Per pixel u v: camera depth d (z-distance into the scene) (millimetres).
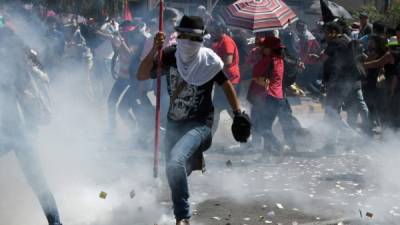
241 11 17297
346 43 14719
